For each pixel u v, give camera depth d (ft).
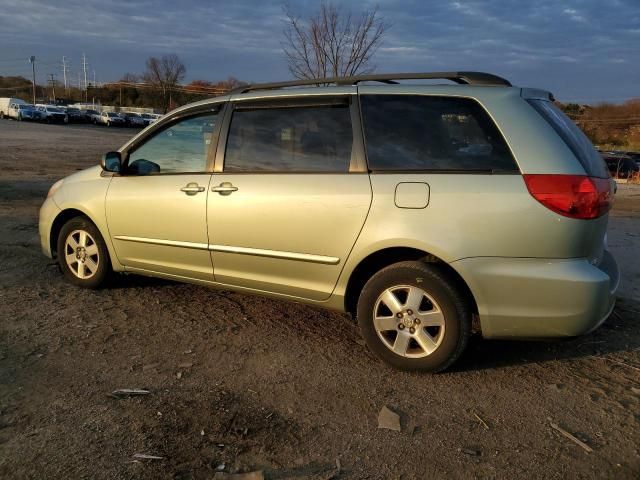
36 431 9.62
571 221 10.70
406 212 11.62
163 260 15.21
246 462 9.02
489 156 11.32
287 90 13.57
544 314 11.02
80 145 91.25
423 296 11.75
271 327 14.55
